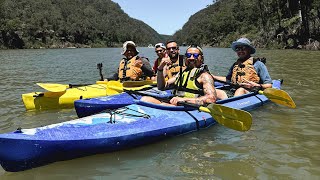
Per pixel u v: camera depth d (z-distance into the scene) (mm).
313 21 41500
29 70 14812
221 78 7094
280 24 47875
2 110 6207
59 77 11969
